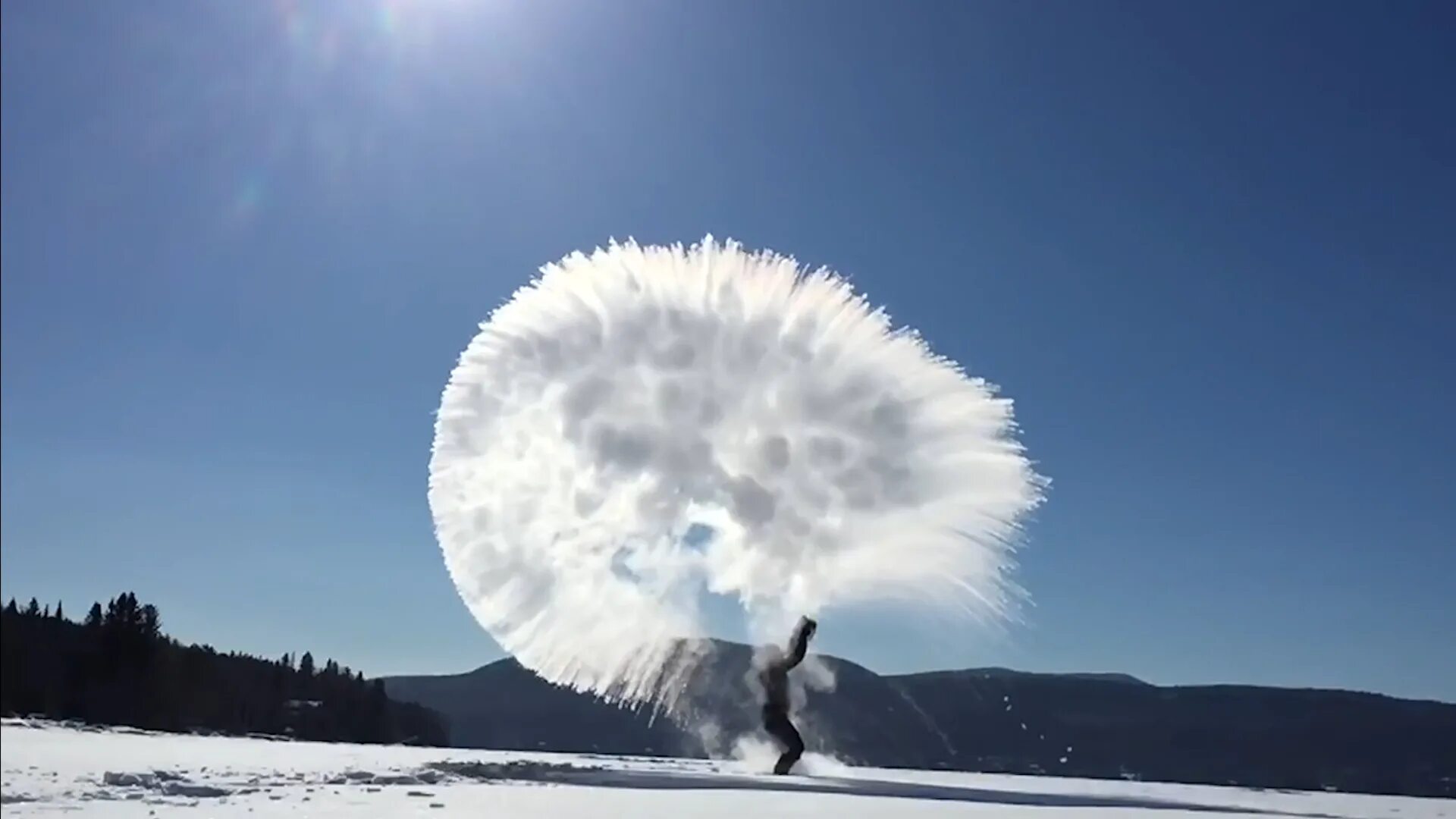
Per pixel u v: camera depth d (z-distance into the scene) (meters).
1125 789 22.48
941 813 17.05
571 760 24.62
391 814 15.67
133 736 36.69
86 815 15.66
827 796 18.78
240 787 18.64
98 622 54.06
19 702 50.03
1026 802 19.34
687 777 20.98
